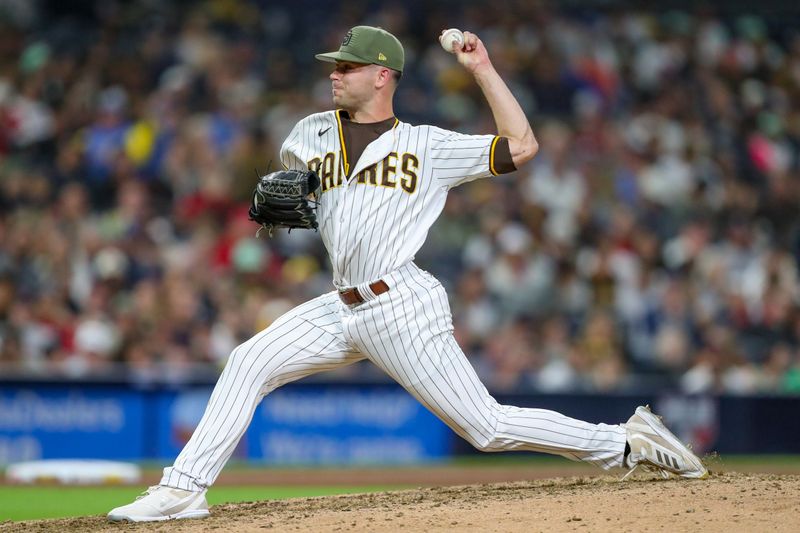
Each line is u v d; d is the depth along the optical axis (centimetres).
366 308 2014
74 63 6238
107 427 4569
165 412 4631
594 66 6931
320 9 6894
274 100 6238
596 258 5659
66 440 4522
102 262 5059
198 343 4806
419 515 1867
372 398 4775
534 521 1802
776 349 5306
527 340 5184
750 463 4747
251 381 2042
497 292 5447
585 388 4959
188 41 6419
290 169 2147
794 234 6388
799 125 7144
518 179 6044
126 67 6191
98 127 5881
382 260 1994
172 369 4700
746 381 5206
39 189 5531
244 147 5866
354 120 2036
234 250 5297
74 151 5809
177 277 5041
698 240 5962
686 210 6262
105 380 4569
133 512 1959
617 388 5034
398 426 4797
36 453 4484
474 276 5422
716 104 6988
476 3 7094
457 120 6488
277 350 2050
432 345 2027
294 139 2097
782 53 7475
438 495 2242
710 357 5231
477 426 2084
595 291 5575
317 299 2116
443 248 5734
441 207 2044
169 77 6234
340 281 2038
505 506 1920
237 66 6362
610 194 6175
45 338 4750
